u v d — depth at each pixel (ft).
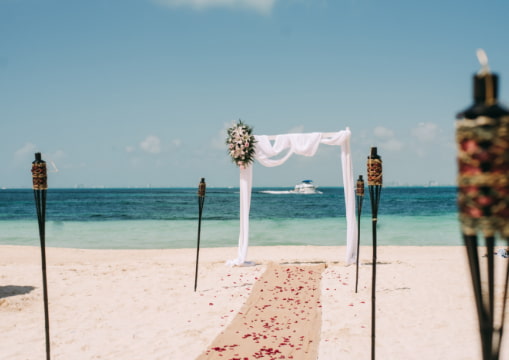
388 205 204.54
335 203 244.63
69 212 171.12
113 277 37.35
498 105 5.29
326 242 73.61
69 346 20.95
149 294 31.37
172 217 142.20
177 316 25.89
